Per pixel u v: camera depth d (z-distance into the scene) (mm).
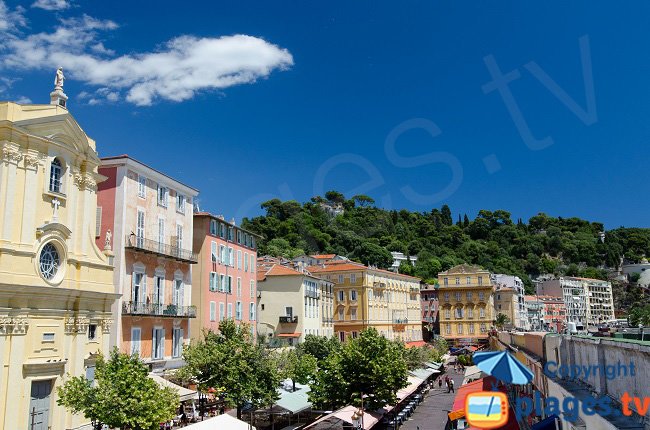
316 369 54906
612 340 14398
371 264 145750
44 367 34156
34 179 34750
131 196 46844
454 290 137375
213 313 59062
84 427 36594
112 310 44000
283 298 82062
